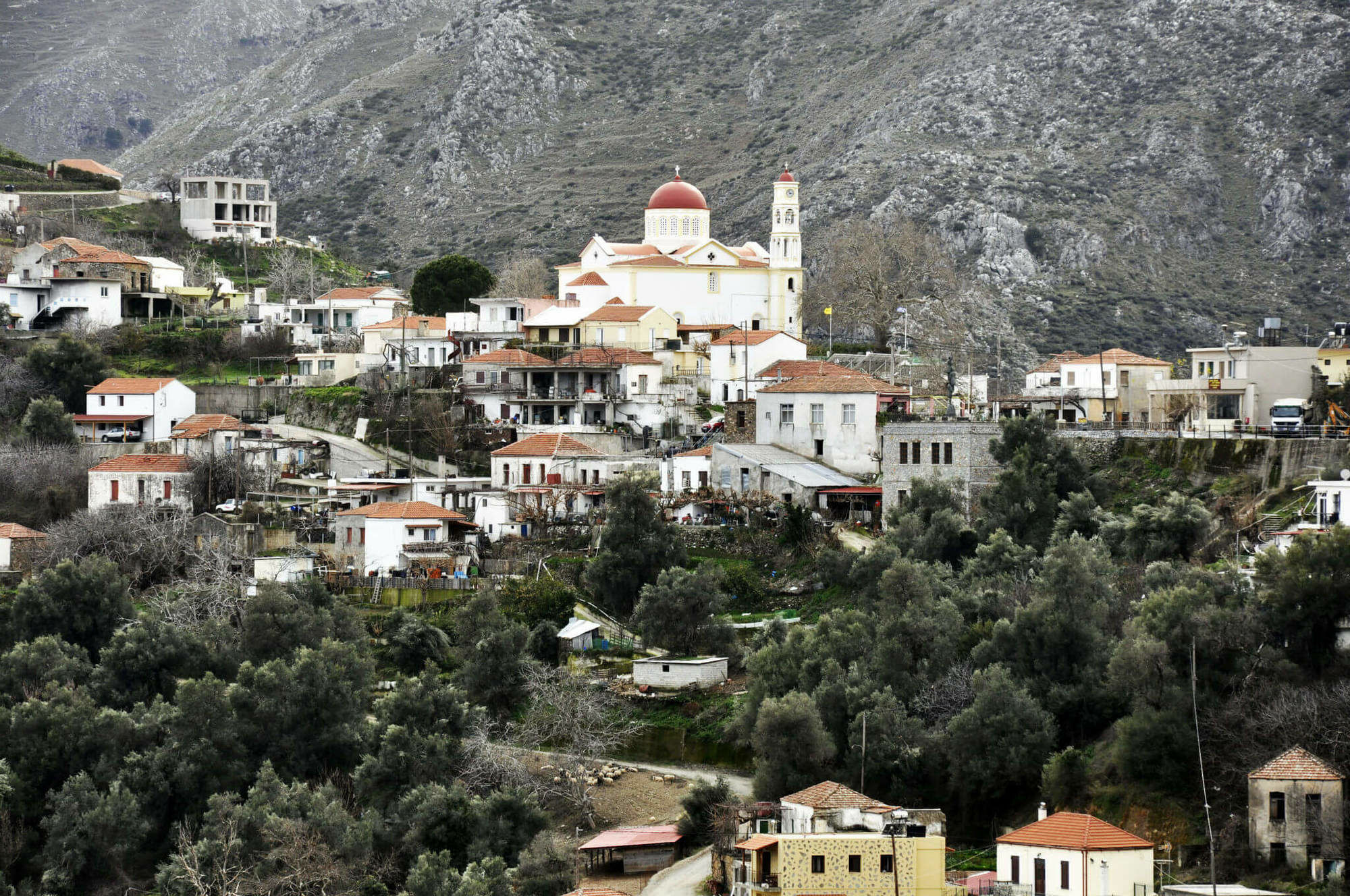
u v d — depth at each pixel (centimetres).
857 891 15838
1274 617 18475
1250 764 17138
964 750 18688
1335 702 17375
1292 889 15800
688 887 17788
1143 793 17638
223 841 18975
